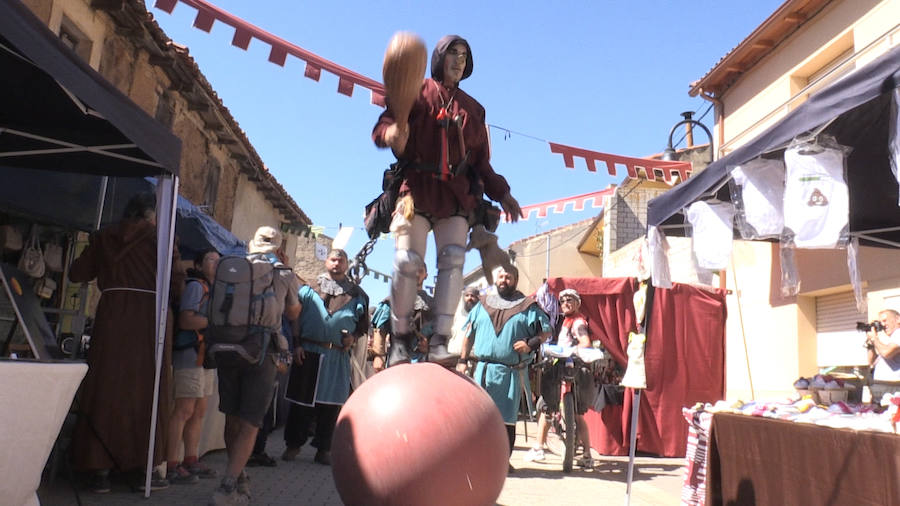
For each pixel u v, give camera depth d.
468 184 3.06
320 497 4.84
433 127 2.98
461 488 2.52
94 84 3.53
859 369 8.41
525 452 9.22
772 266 10.23
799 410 4.21
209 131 12.51
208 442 6.32
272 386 4.24
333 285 6.79
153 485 4.69
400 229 2.91
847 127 4.71
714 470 4.71
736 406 4.80
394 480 2.51
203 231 7.35
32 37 2.94
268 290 4.16
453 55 3.10
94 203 6.44
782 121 4.19
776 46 10.82
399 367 2.84
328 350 6.68
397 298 2.95
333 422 6.71
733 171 4.63
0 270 4.23
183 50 9.88
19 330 5.30
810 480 3.58
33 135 4.65
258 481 5.38
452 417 2.58
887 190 5.57
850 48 9.48
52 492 4.37
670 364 9.89
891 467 2.96
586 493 5.93
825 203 3.93
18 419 2.45
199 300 4.96
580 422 7.84
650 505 5.49
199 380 5.16
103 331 4.60
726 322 10.51
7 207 5.70
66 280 6.54
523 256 29.17
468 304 8.42
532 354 7.14
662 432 9.68
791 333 9.71
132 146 4.79
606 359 9.56
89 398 4.45
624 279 10.02
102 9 8.33
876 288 8.27
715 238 5.10
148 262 4.82
